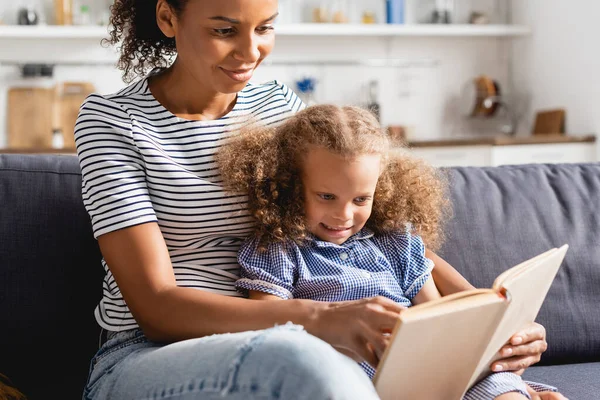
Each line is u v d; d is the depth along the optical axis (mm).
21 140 4621
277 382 931
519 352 1302
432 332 987
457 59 5125
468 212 1797
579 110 4496
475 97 4988
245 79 1394
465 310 1003
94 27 4512
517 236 1795
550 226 1829
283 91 1638
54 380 1574
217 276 1401
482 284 1736
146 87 1478
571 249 1809
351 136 1345
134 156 1374
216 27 1339
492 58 5125
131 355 1213
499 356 1285
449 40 5102
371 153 1356
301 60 4961
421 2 5094
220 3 1320
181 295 1217
